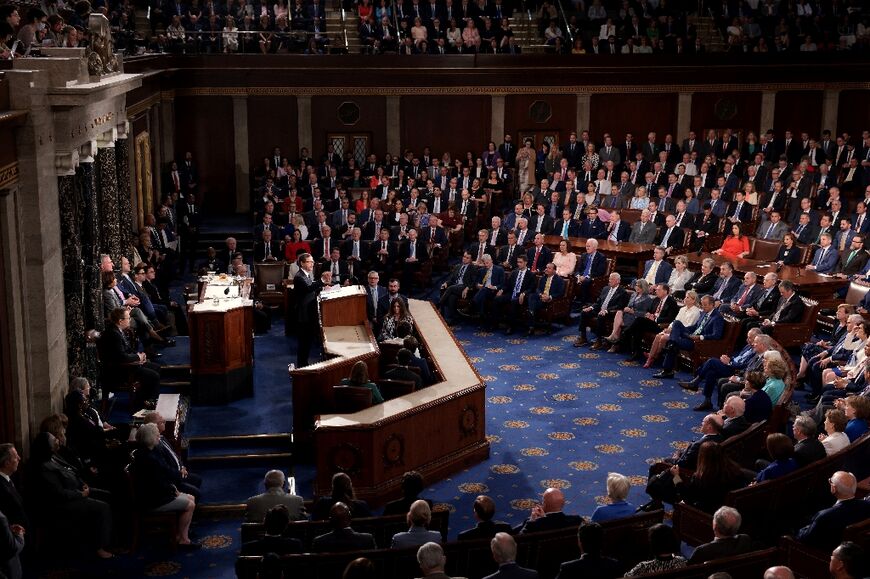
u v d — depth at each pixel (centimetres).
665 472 1122
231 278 1789
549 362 1806
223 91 2784
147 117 2416
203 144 2820
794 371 1391
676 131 2972
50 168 1250
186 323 1852
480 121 2911
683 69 2900
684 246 2236
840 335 1586
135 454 1128
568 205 2522
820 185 2500
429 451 1331
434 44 2842
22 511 998
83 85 1262
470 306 2036
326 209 2538
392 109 2869
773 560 815
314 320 1627
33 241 1191
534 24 3089
